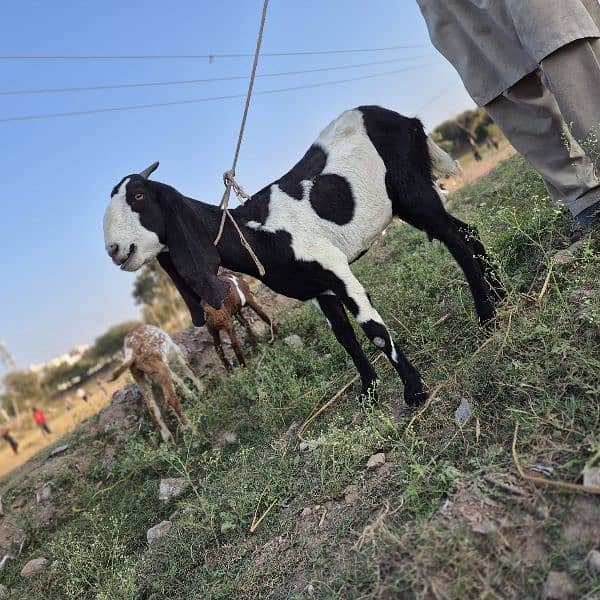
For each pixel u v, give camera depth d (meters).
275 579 1.08
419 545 0.89
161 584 1.29
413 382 1.35
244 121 1.42
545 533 0.82
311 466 1.37
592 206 1.38
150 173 1.43
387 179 1.50
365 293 1.41
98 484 2.25
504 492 0.91
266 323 2.82
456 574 0.82
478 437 1.07
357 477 1.22
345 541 1.05
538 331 1.16
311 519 1.20
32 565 1.85
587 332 1.10
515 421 1.03
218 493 1.50
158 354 2.29
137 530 1.73
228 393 2.18
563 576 0.75
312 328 2.49
